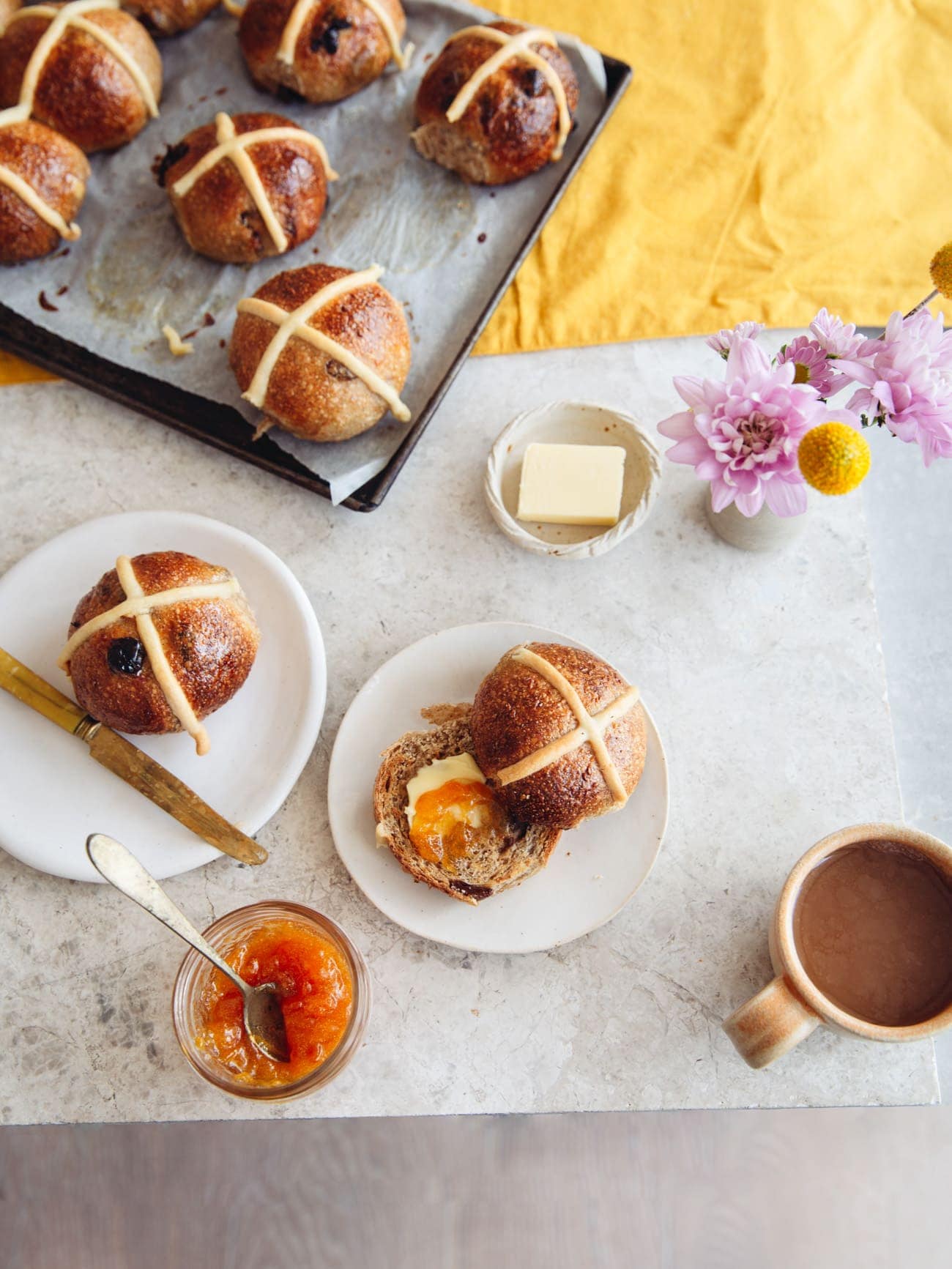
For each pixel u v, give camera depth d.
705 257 0.69
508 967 0.60
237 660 0.58
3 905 0.61
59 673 0.62
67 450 0.67
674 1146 0.68
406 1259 0.67
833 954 0.55
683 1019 0.59
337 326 0.61
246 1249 0.68
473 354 0.68
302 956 0.57
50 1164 0.68
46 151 0.67
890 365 0.49
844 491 0.46
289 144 0.66
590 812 0.56
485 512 0.66
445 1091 0.58
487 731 0.55
